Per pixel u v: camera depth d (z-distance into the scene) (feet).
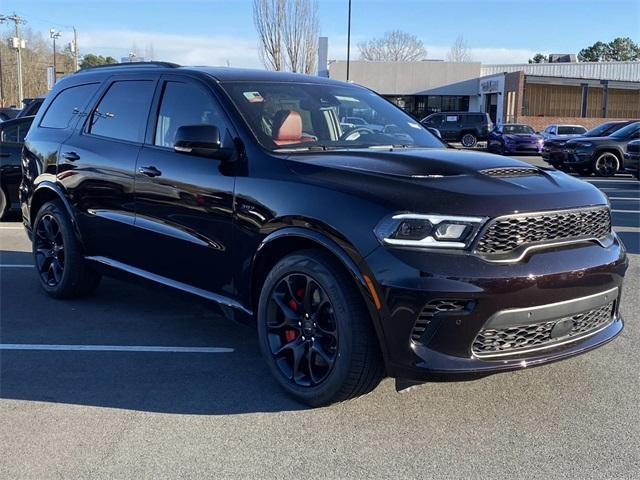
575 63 168.35
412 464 10.08
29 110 42.70
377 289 10.40
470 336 10.32
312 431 11.15
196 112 14.48
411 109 159.63
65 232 18.02
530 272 10.40
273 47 105.09
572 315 11.12
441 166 11.71
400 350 10.43
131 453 10.41
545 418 11.63
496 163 12.36
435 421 11.52
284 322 12.25
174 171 14.29
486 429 11.23
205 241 13.66
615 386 13.03
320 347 11.66
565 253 10.96
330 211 11.07
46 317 17.51
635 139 61.82
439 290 10.04
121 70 17.47
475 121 112.27
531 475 9.75
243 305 13.19
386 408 12.01
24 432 11.10
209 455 10.36
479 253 10.31
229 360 14.47
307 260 11.51
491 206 10.44
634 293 20.40
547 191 11.22
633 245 28.50
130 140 16.03
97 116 17.46
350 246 10.69
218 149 13.08
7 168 31.86
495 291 10.16
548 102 160.25
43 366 14.07
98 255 17.35
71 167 17.53
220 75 14.82
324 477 9.71
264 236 12.21
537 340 10.99
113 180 16.03
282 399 12.40
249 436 10.96
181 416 11.70
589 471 9.86
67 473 9.80
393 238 10.38
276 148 13.07
